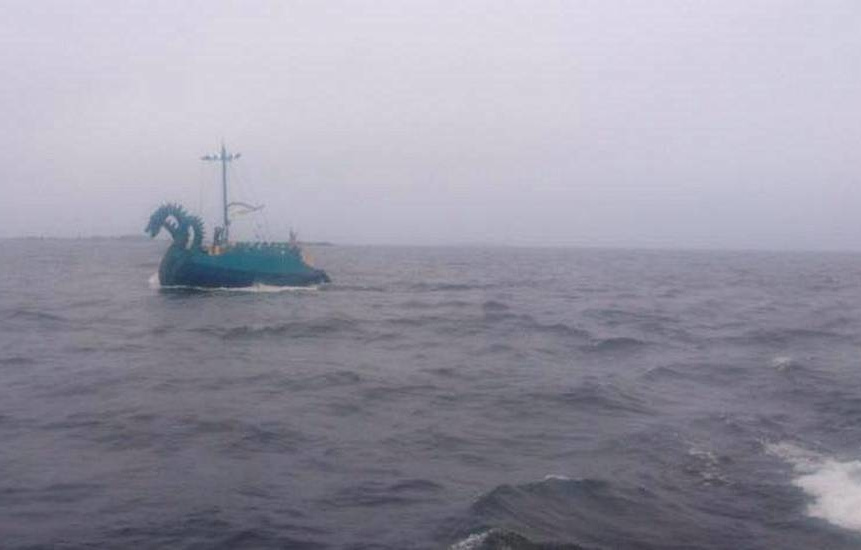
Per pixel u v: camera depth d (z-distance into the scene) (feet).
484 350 113.60
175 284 206.08
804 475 52.80
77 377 85.05
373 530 40.83
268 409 69.87
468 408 72.54
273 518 42.24
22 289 235.81
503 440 61.00
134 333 127.75
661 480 51.01
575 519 42.93
